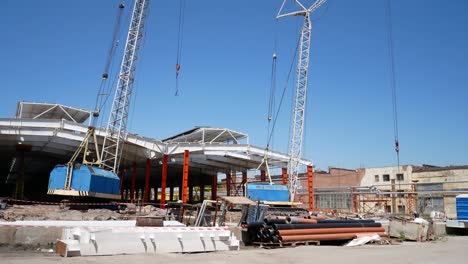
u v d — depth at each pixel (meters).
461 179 70.06
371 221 30.12
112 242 17.25
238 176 94.19
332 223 27.48
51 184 41.28
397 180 79.38
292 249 22.72
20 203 45.31
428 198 71.44
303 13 65.88
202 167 70.81
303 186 90.94
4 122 42.78
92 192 40.84
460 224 38.62
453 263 17.86
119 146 51.88
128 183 103.50
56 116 58.72
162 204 52.31
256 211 26.03
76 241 16.61
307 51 65.50
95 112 48.81
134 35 52.06
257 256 18.84
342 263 17.20
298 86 65.50
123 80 51.44
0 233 20.75
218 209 28.30
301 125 64.56
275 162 66.00
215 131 64.38
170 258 16.86
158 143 53.47
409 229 31.09
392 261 18.17
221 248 20.62
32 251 18.81
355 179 85.94
